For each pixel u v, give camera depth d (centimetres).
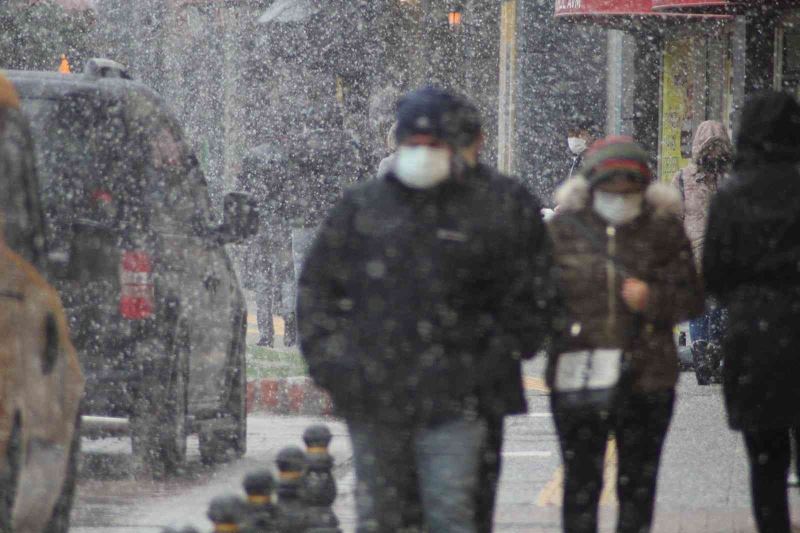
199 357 2841
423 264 1636
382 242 1642
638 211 1956
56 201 2658
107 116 2739
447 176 1641
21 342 1684
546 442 3192
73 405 1864
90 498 2552
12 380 1641
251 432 3406
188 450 3158
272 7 7919
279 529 1794
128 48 8919
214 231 2944
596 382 1923
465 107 1667
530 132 7281
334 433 3334
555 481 2736
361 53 7769
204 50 8831
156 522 2352
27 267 1756
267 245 4922
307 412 3728
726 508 2484
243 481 1752
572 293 1942
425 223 1644
